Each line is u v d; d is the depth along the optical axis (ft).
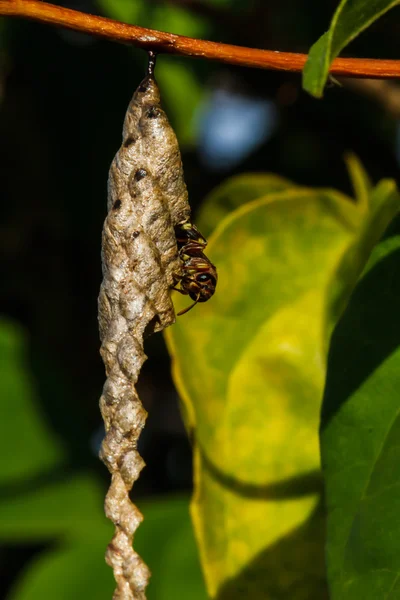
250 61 0.75
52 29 1.39
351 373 0.80
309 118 1.40
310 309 0.91
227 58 0.75
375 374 0.79
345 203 0.91
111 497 0.74
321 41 0.73
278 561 0.89
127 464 0.74
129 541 0.74
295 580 0.89
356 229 0.91
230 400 0.91
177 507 1.00
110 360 0.75
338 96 1.36
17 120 1.40
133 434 0.74
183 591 0.96
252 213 0.90
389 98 1.15
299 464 0.90
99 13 1.38
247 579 0.89
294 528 0.90
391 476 0.78
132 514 0.74
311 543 0.89
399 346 0.79
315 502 0.90
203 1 1.34
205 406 0.91
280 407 0.91
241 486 0.90
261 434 0.91
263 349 0.91
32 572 0.98
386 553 0.77
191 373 0.90
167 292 0.75
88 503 1.05
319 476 0.90
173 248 0.76
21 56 1.40
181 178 0.75
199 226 0.97
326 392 0.80
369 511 0.78
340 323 0.80
